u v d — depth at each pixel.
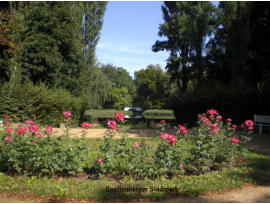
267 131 13.41
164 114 39.12
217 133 6.62
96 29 25.39
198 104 18.03
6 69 18.84
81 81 22.92
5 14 17.50
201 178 5.40
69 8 22.89
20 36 19.56
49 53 20.36
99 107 37.72
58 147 5.56
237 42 18.66
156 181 5.15
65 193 4.52
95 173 5.73
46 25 20.72
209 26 28.09
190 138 7.19
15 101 16.95
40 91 17.98
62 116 18.44
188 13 26.14
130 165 5.30
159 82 46.44
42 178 5.32
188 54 27.94
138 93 55.00
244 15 19.19
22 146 5.48
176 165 5.45
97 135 12.36
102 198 4.45
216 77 25.89
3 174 5.51
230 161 6.40
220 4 22.55
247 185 5.19
